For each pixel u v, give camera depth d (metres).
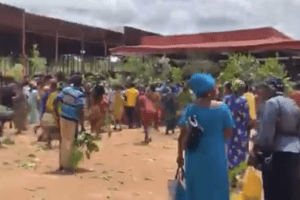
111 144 13.52
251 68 21.56
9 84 14.87
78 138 9.30
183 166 5.07
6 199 6.96
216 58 29.03
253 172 5.67
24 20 29.17
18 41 29.25
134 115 18.81
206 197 4.80
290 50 25.62
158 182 8.52
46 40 33.19
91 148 9.49
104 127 17.19
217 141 4.87
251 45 25.80
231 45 27.08
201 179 4.82
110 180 8.55
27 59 28.52
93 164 10.11
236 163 8.02
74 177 8.67
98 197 7.33
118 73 26.95
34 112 17.94
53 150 11.91
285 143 4.88
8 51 28.19
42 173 8.99
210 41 31.64
